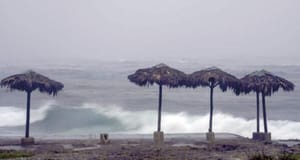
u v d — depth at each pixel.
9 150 26.70
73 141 32.09
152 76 32.59
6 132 42.59
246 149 26.67
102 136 31.27
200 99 62.75
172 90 69.38
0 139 33.28
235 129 48.47
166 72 32.81
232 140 32.62
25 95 61.72
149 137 35.62
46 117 51.44
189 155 24.34
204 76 32.84
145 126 48.97
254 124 49.28
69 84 71.31
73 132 45.59
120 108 55.59
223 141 31.69
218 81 32.69
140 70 33.81
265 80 32.84
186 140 32.88
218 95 65.50
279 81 33.00
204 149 26.92
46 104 56.84
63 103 57.56
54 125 48.75
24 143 30.25
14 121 49.25
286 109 56.50
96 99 60.31
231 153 24.86
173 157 23.66
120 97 62.25
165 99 61.91
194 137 35.50
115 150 26.45
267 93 33.09
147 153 25.12
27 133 30.83
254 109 56.16
